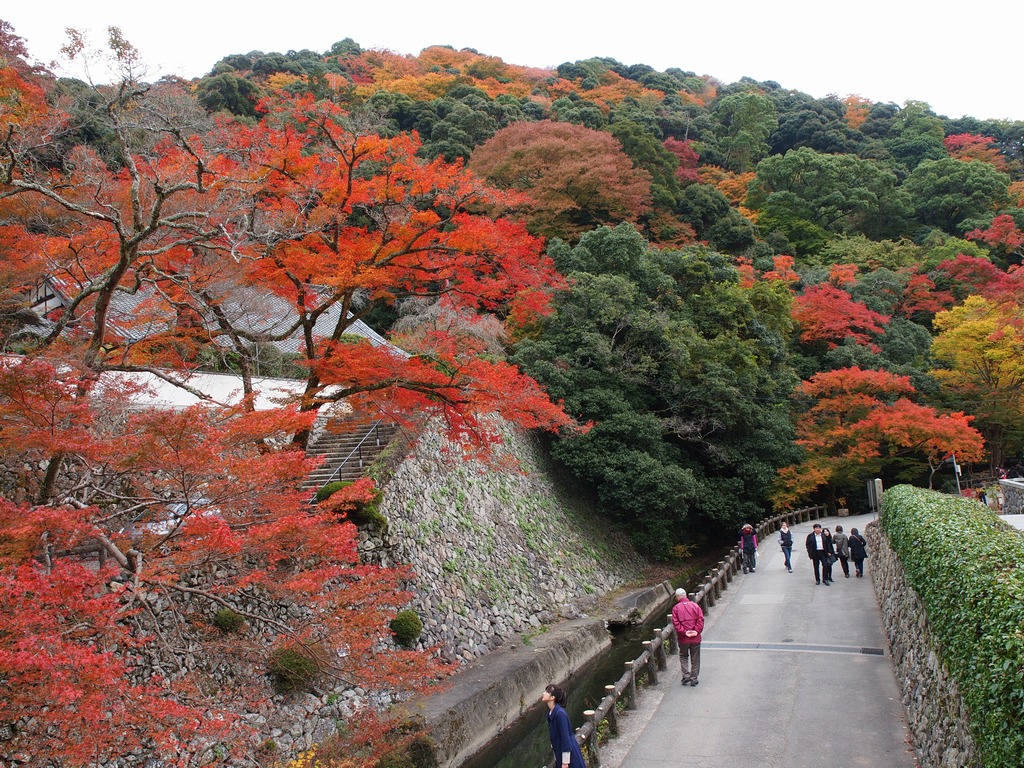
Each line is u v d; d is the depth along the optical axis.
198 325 13.09
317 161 11.44
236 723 8.34
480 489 21.09
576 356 25.94
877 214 53.88
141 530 8.93
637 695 10.80
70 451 7.29
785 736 8.87
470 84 54.72
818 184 53.69
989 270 41.25
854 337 37.62
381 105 41.03
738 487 27.03
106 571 6.82
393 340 23.30
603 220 36.88
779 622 14.25
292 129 11.51
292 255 11.33
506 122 45.31
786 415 31.20
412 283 12.87
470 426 12.52
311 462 8.12
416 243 12.02
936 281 45.53
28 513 6.46
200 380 17.45
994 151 64.31
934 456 30.17
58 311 12.94
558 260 28.59
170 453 7.16
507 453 23.66
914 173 57.34
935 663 7.93
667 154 44.31
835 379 29.95
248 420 7.77
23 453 8.77
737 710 9.86
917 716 8.39
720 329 29.41
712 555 29.16
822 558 17.61
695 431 27.30
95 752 6.27
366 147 11.50
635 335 26.59
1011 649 4.80
